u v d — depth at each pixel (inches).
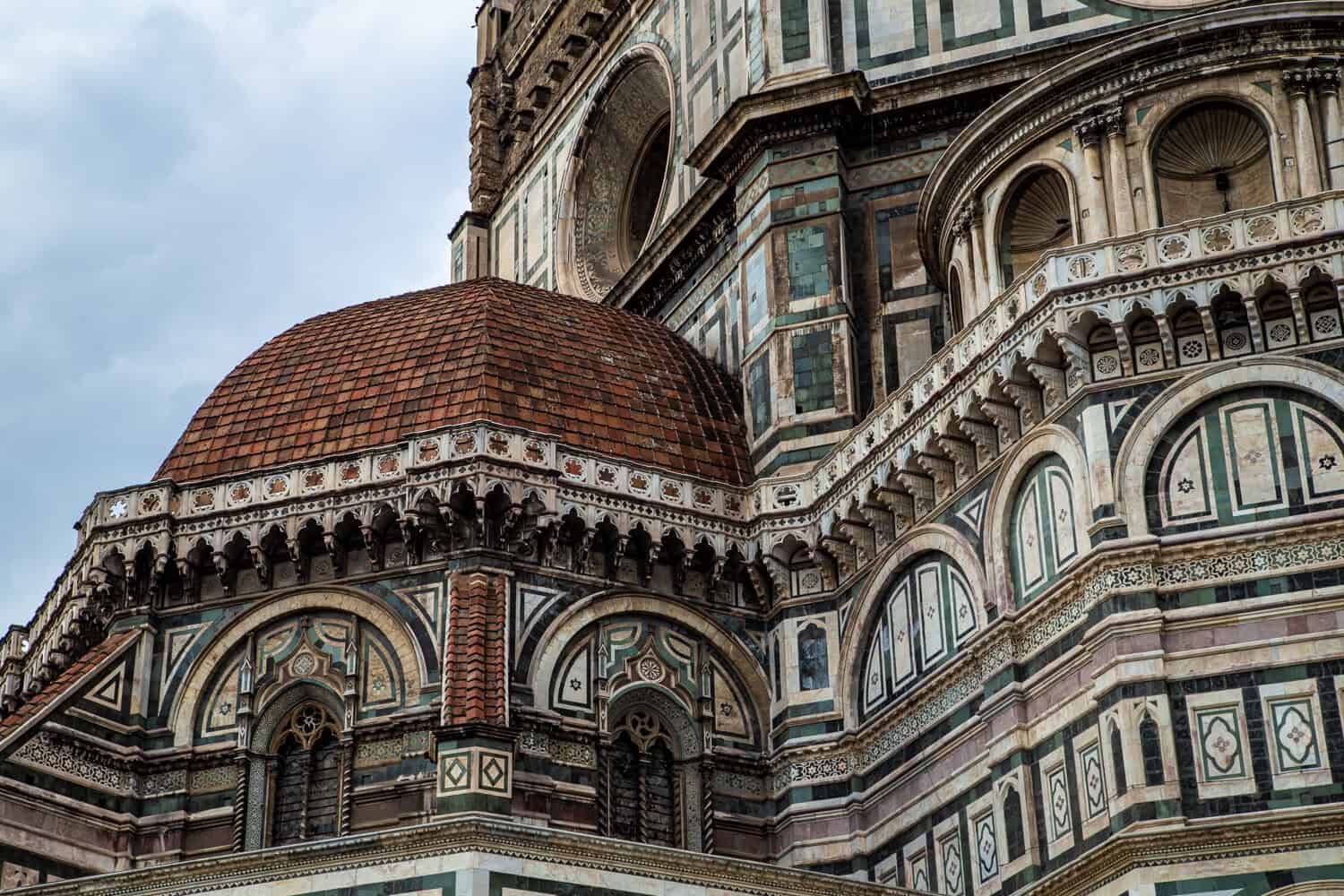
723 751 2091.5
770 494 2167.8
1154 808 1644.9
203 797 2047.2
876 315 2258.9
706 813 2059.5
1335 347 1752.0
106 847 2021.4
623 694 2078.0
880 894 1738.4
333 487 2108.8
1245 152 1951.3
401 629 2054.6
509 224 3073.3
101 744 2043.6
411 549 2084.2
